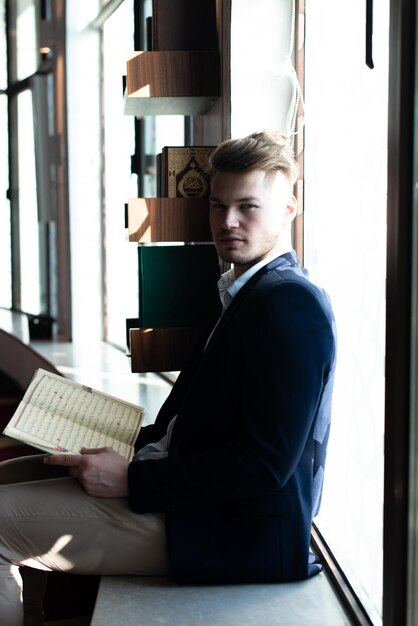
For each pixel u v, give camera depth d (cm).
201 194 292
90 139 582
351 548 216
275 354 171
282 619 176
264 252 193
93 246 588
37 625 226
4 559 188
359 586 201
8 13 699
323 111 241
